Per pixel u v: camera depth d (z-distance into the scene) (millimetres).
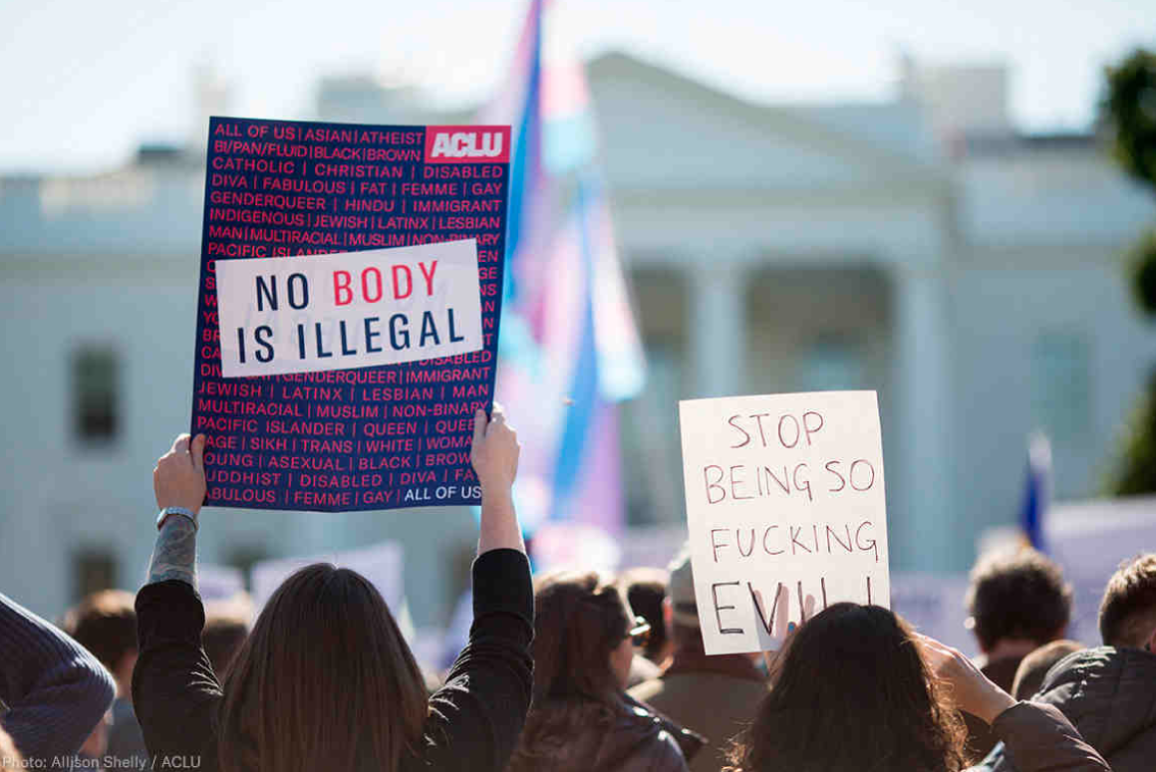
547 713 4738
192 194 53312
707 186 50656
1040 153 58938
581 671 4816
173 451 4098
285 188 4164
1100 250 54438
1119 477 22875
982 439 54188
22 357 52906
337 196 4176
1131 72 19125
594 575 4961
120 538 52250
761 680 5539
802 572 4363
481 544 3918
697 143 50938
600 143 50844
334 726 3447
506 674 3654
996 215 54844
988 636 5938
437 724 3539
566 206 15125
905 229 50781
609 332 15094
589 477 14727
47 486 52344
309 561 4770
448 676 3717
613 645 4848
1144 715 4445
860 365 55781
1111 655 4586
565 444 14602
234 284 4133
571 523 14398
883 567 4348
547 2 14969
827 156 50812
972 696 4043
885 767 3654
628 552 13578
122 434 52594
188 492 4066
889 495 54438
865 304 55781
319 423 4125
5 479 52469
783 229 50938
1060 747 3854
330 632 3496
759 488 4398
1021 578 5867
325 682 3461
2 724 3646
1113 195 54562
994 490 53969
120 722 6102
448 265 4180
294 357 4133
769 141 50906
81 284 53094
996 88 63094
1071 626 8406
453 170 4199
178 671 3758
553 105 15312
